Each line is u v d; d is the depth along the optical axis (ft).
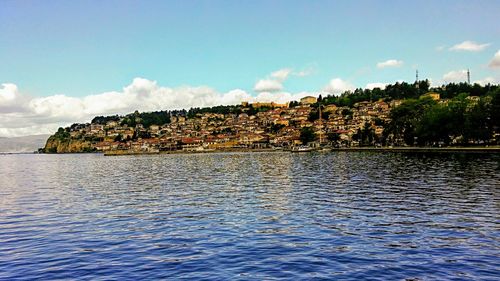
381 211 122.72
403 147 649.20
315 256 77.66
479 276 66.03
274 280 65.16
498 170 243.40
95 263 75.97
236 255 79.10
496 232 93.97
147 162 576.61
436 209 123.85
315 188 185.37
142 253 82.07
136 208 140.15
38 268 73.67
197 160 589.73
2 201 164.14
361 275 67.00
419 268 70.13
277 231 99.14
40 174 351.25
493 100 467.11
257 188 194.39
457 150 487.20
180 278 66.80
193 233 98.99
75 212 133.59
